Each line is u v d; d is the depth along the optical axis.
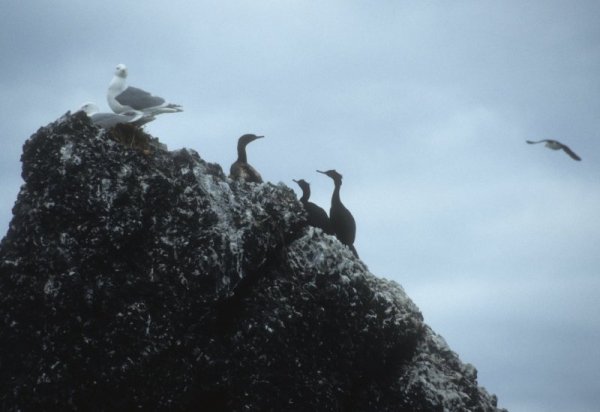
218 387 16.42
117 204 16.30
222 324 16.75
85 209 16.19
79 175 16.30
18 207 16.53
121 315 15.97
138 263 16.30
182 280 16.34
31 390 15.67
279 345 16.78
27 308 15.98
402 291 19.36
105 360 15.86
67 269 15.96
